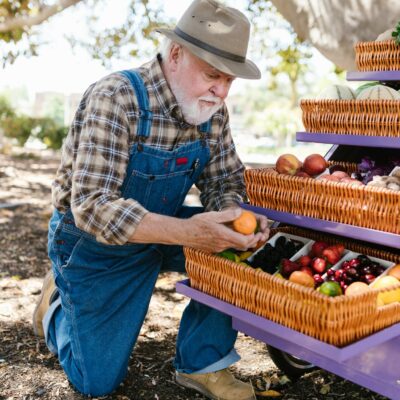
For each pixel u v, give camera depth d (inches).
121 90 84.4
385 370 71.8
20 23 226.5
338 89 89.1
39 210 253.8
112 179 83.6
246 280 76.2
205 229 79.0
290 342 78.9
